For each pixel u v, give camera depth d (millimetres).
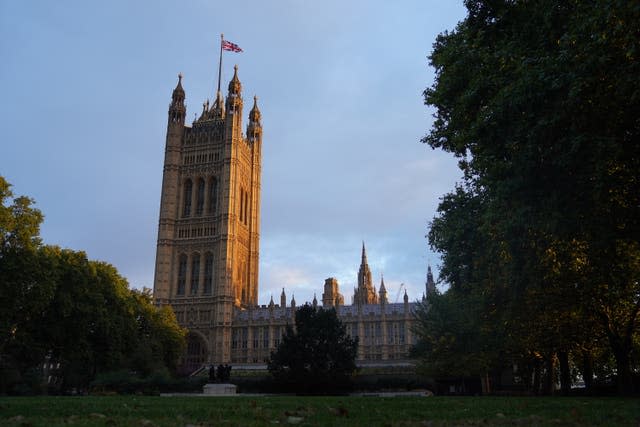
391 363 116062
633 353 53531
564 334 42375
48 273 58812
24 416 13531
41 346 65062
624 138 20578
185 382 79562
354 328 137000
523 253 30938
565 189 21984
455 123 29125
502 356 58531
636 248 29531
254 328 139500
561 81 18656
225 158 150375
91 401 21594
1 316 55094
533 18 22484
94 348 74250
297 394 71000
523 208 24406
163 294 143125
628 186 22656
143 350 87562
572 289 35250
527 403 20297
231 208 146625
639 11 15820
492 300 40656
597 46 18203
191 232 148500
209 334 138250
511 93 20703
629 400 23641
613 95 19422
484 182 29656
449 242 40469
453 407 17672
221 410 15836
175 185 152625
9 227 55250
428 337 71562
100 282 76812
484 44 26438
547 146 20781
